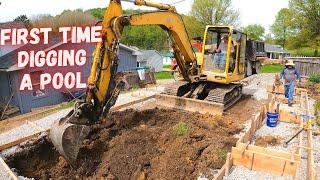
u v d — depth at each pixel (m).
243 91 14.91
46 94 17.55
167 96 11.23
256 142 7.96
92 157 7.49
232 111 11.00
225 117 10.09
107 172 6.86
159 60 38.53
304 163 6.92
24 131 9.35
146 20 8.16
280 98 12.33
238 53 11.45
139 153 7.42
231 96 11.79
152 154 7.42
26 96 16.56
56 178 6.93
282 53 58.41
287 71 11.91
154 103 12.23
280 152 6.52
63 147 6.13
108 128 8.81
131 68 24.62
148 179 6.64
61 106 13.88
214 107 10.19
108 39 7.00
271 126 9.24
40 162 7.62
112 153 7.49
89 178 6.86
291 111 10.34
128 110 10.57
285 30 55.84
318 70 19.39
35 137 8.60
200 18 49.94
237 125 9.29
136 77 21.39
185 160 7.00
